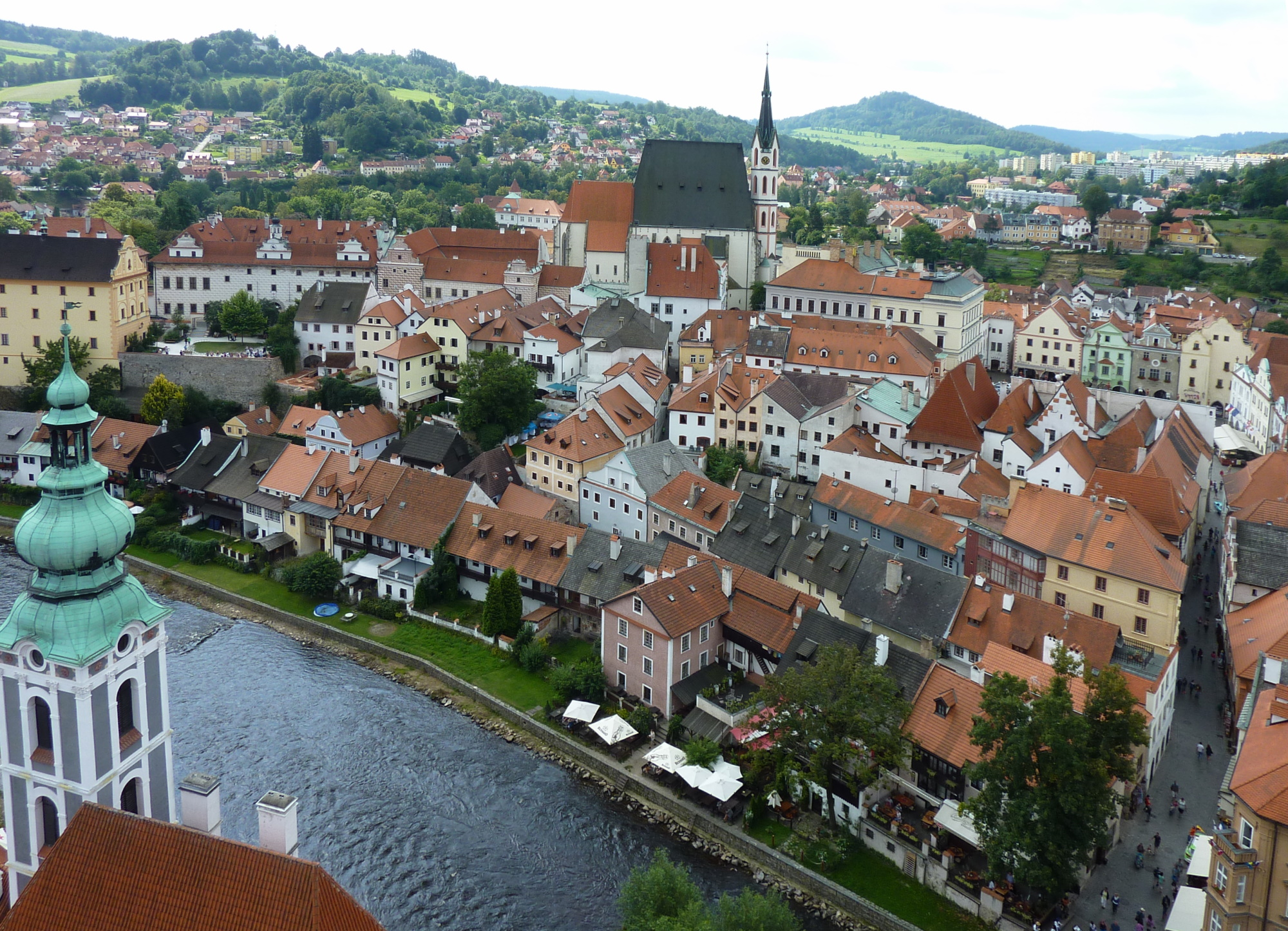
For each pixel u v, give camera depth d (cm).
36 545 5853
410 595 14175
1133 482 13788
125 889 5344
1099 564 11825
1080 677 9688
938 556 13212
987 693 8494
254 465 16500
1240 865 7012
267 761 11050
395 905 9106
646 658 11475
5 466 18262
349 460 15650
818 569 12731
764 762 9956
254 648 13488
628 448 16575
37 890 5409
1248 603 12075
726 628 11825
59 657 5775
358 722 11831
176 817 7325
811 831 9800
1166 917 8431
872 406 17300
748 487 15425
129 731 6331
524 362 19638
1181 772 10325
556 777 10906
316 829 10019
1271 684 8625
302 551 15612
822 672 9569
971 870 9012
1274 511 13600
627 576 12850
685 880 7712
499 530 14088
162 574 15450
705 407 17875
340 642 13638
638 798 10581
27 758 6075
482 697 12194
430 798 10538
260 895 5188
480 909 9081
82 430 5994
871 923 8844
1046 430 16625
